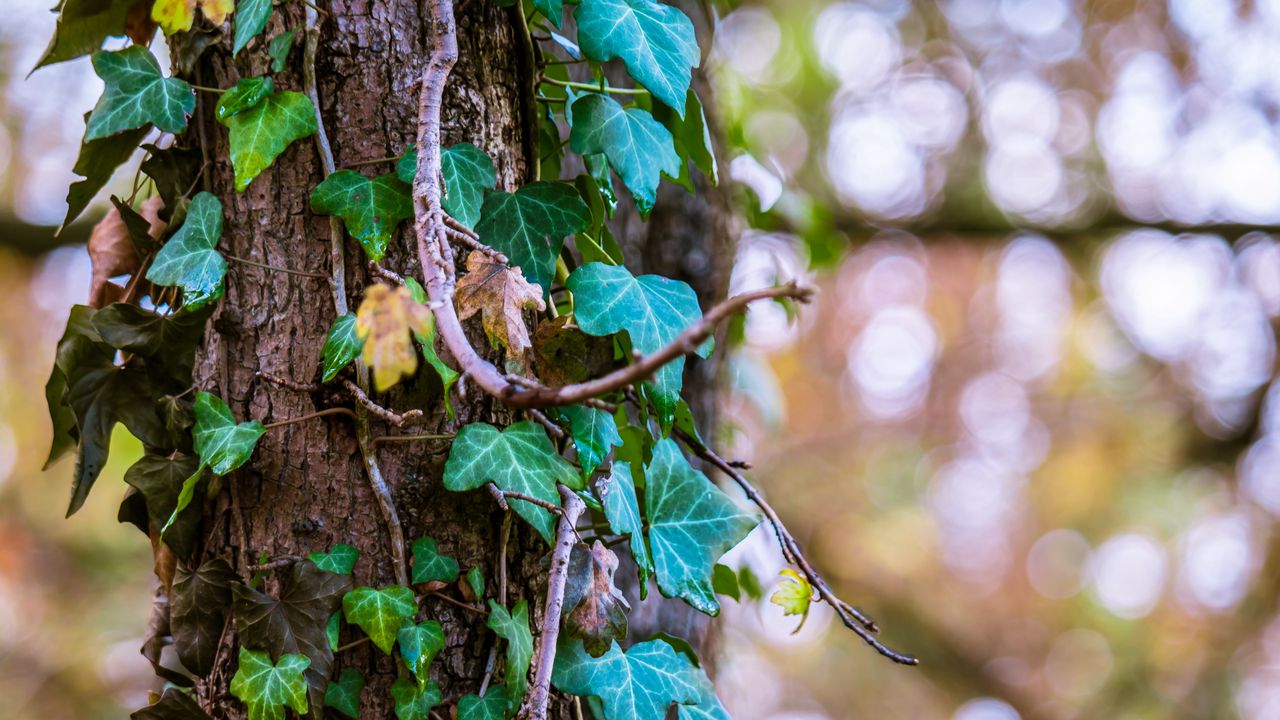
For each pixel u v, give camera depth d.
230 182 1.60
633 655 1.63
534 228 1.61
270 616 1.58
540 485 1.58
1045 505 6.41
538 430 1.59
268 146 1.58
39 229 3.55
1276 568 5.77
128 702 4.84
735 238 2.18
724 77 2.25
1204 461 5.80
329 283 1.59
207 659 1.59
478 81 1.61
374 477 1.58
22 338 4.61
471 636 1.60
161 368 1.62
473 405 1.60
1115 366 6.14
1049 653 6.38
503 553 1.60
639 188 1.62
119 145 1.62
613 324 1.59
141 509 1.62
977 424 6.49
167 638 1.63
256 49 1.60
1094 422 6.16
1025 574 6.46
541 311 1.61
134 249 1.66
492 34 1.62
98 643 4.79
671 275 2.07
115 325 1.60
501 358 1.60
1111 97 4.93
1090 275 5.89
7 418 4.68
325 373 1.57
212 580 1.59
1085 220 4.38
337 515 1.59
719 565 1.72
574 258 1.69
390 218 1.58
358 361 1.58
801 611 1.63
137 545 4.99
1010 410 6.43
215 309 1.60
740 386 2.38
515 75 1.63
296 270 1.59
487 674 1.59
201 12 1.61
